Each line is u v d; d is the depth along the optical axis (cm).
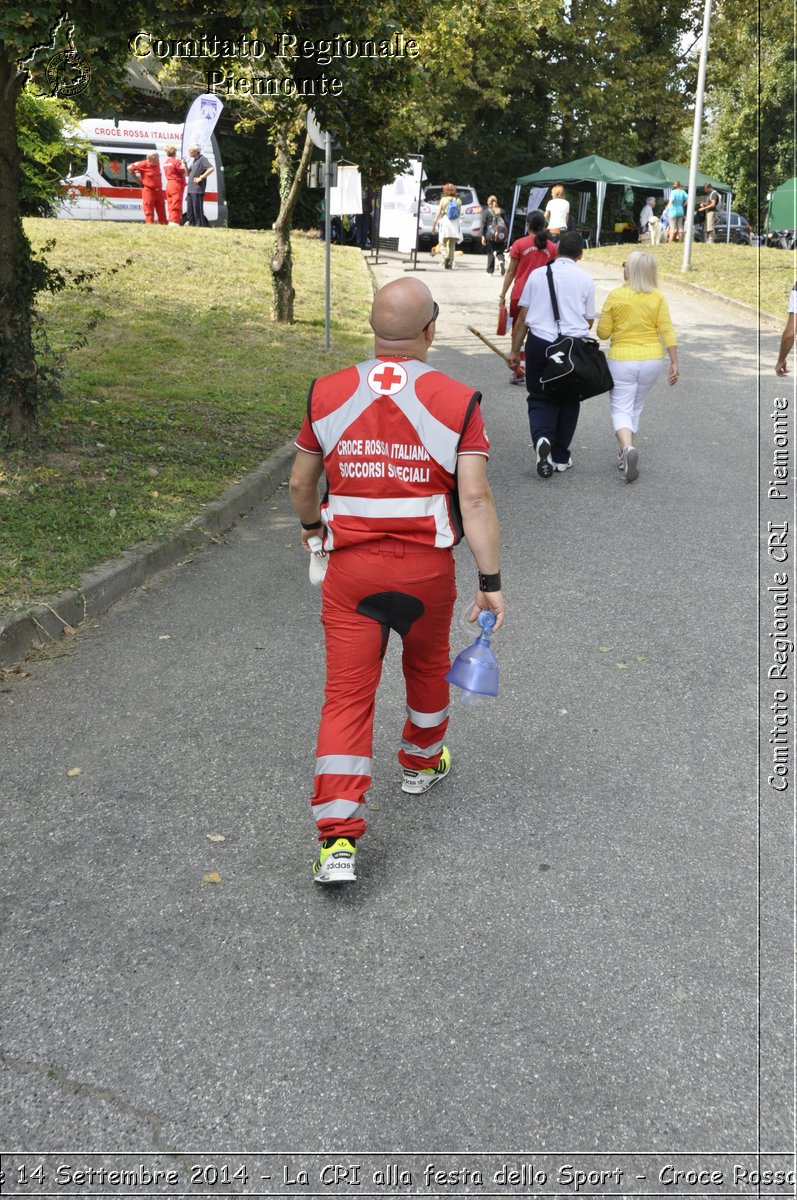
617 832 380
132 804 391
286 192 1420
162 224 2319
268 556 678
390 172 1155
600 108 3916
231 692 484
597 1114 258
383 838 374
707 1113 259
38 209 1883
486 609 354
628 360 850
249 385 1097
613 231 3509
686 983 302
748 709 479
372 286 1930
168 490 745
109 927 323
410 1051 275
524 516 779
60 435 834
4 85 718
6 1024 283
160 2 600
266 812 387
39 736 441
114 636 546
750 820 389
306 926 325
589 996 296
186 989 297
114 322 1351
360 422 330
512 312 1104
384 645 349
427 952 314
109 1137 250
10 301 772
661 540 728
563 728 458
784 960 313
